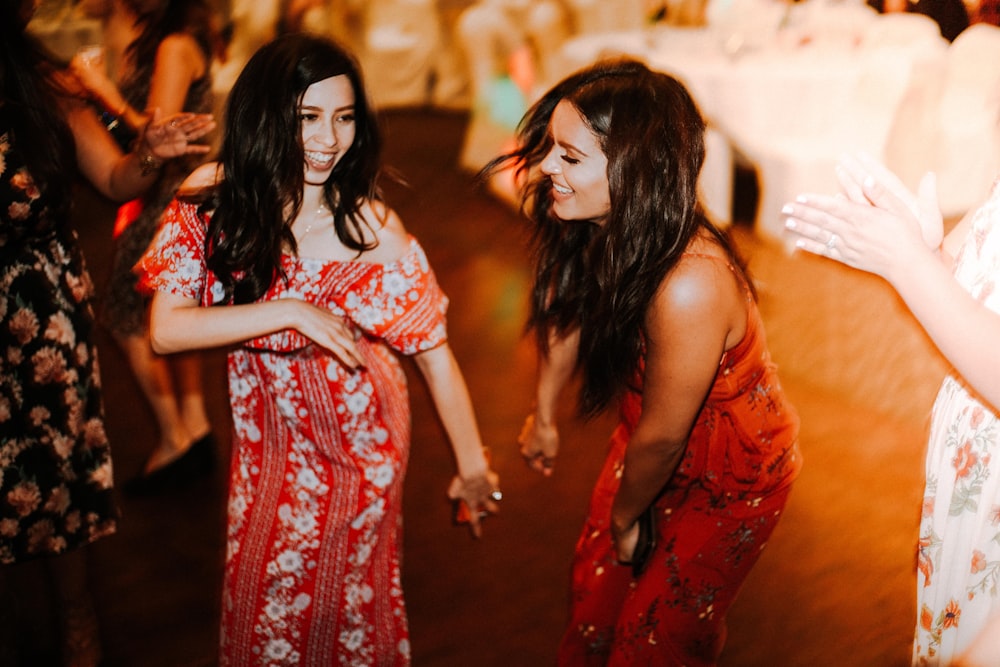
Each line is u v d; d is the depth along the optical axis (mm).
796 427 1921
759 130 4719
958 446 1515
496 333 4086
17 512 2145
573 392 3596
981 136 4605
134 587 2613
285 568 1844
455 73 7176
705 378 1658
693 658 1983
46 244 2121
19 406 2115
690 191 1601
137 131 2477
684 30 5098
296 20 6344
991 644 984
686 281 1606
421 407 3535
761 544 1924
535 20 5938
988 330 1329
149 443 3295
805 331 4133
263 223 1699
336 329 1689
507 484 3096
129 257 2816
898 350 3969
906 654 2445
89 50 2504
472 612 2547
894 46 4664
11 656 2371
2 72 1987
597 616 2051
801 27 4871
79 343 2189
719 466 1844
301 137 1669
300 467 1842
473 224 5297
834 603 2619
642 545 1898
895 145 4633
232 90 1688
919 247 1366
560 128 1628
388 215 1825
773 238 4832
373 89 7141
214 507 2961
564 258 1905
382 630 1952
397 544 1987
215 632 2463
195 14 2887
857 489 3105
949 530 1540
